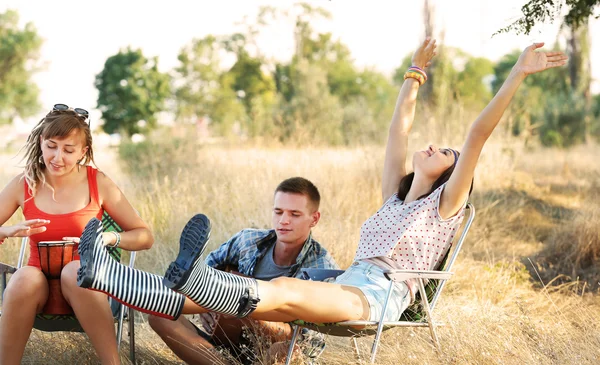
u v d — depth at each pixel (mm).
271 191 7605
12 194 3520
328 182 8180
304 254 3748
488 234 7504
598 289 5574
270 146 10633
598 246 6297
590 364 3438
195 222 2703
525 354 3525
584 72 17969
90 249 2686
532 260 6508
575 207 9055
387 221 3639
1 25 40375
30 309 3170
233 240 3930
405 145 4102
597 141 18656
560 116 17594
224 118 42625
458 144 10148
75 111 3496
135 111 40125
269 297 2959
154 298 2816
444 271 3402
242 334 3625
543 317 4621
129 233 3510
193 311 3088
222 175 8703
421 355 3531
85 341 3873
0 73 39906
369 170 8602
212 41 44156
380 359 3656
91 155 3562
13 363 3184
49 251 3258
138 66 40625
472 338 3658
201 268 2750
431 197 3572
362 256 3605
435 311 4363
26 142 3469
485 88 49938
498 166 9812
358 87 46969
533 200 9109
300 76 23375
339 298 3178
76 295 3180
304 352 3650
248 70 44750
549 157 14797
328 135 12766
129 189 8273
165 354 4086
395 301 3439
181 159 10758
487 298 5262
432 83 12695
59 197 3480
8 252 5875
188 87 43219
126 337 4340
